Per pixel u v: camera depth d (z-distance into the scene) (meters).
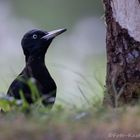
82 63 30.89
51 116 11.77
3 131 11.16
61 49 33.22
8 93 14.27
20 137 11.03
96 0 35.69
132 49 13.59
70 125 11.31
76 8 35.75
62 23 35.59
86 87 16.28
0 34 35.50
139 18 13.53
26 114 12.06
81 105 12.95
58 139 10.99
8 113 12.29
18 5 36.56
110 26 13.80
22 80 14.04
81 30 35.03
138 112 11.63
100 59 30.77
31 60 14.74
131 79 13.57
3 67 29.95
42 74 14.54
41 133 11.07
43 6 36.12
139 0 13.52
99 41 34.62
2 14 36.44
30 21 36.03
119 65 13.69
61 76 26.23
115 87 13.66
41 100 12.93
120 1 13.63
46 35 15.00
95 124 11.34
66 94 19.97
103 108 12.14
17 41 35.34
